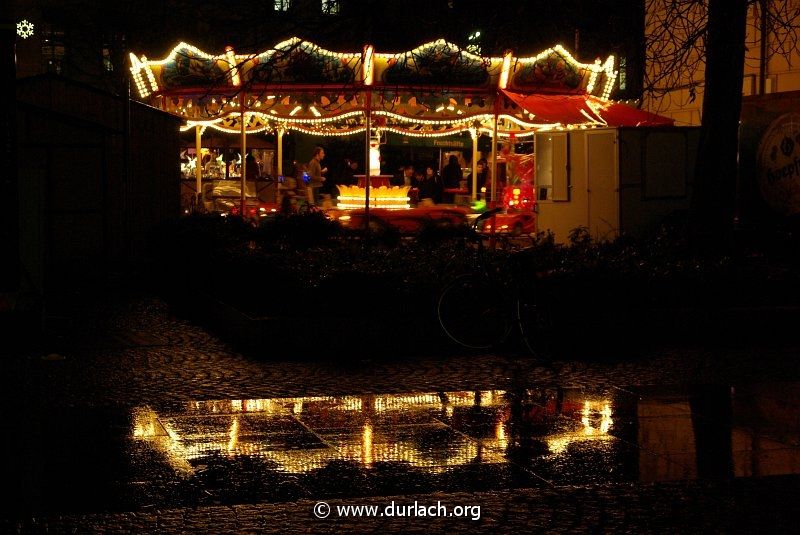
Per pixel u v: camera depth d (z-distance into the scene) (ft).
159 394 30.37
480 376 33.58
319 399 29.89
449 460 23.48
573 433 26.07
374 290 40.01
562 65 77.10
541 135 74.08
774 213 59.93
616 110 81.20
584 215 70.90
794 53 72.64
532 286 36.83
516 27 53.88
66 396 29.91
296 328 37.19
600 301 40.73
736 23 47.91
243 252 46.52
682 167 70.49
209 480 21.75
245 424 26.78
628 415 28.07
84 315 47.83
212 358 36.45
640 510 19.98
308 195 93.30
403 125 95.09
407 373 34.01
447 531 18.72
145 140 66.74
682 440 25.36
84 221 60.13
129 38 78.74
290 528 18.84
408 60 71.51
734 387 31.83
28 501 20.25
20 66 110.22
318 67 71.77
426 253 46.57
